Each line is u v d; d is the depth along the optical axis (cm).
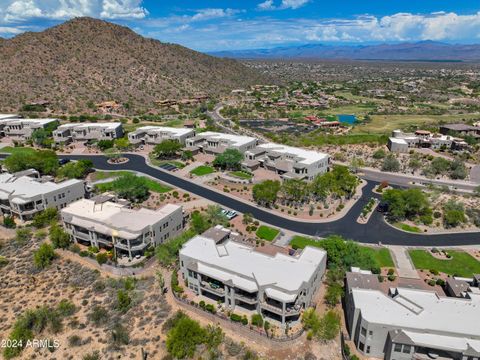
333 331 6300
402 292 6450
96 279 8100
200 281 7238
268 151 15900
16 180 11694
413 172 15462
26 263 8731
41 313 6850
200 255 7488
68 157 17388
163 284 7781
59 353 6131
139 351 6112
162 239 9262
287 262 7294
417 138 18725
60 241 9156
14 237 9938
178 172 15338
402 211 10725
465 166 15400
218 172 15362
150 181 14188
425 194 12100
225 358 5978
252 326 6531
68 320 6862
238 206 11994
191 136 19450
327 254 8119
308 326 6500
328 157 15050
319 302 7269
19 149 18438
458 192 13062
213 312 6831
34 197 10469
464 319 5759
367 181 14488
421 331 5541
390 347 5550
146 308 7138
